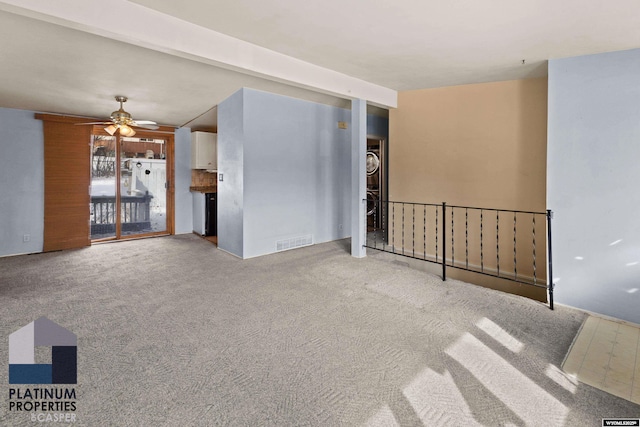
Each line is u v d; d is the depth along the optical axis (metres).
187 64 3.18
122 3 2.33
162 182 6.67
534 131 3.75
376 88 4.46
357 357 2.04
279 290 3.21
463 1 2.20
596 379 1.84
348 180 5.77
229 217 4.73
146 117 5.70
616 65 2.71
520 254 3.89
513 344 2.21
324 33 2.79
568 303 2.95
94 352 2.07
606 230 2.75
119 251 5.02
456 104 4.33
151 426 1.47
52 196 5.09
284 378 1.82
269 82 3.88
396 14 2.41
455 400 1.66
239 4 2.34
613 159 2.71
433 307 2.81
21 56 2.96
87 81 3.69
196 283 3.43
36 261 4.43
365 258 4.43
